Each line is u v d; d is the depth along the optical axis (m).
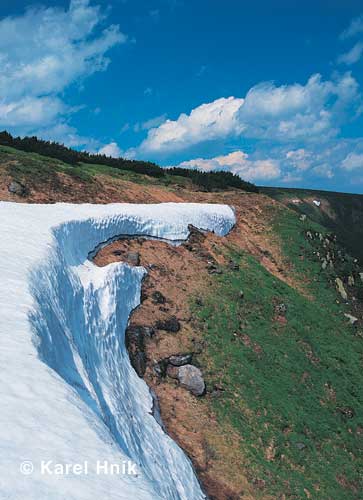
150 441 12.50
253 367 18.62
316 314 25.75
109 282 16.47
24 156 29.28
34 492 4.36
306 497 14.29
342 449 17.16
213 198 36.62
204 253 25.47
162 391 15.81
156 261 22.30
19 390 5.93
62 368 9.11
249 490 13.62
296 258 32.50
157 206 27.08
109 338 14.84
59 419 5.64
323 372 20.98
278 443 15.75
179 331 18.53
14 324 7.77
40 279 10.86
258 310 22.77
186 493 11.95
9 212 16.42
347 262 35.91
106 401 11.54
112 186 30.53
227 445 14.80
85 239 18.17
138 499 4.82
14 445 4.93
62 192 26.34
